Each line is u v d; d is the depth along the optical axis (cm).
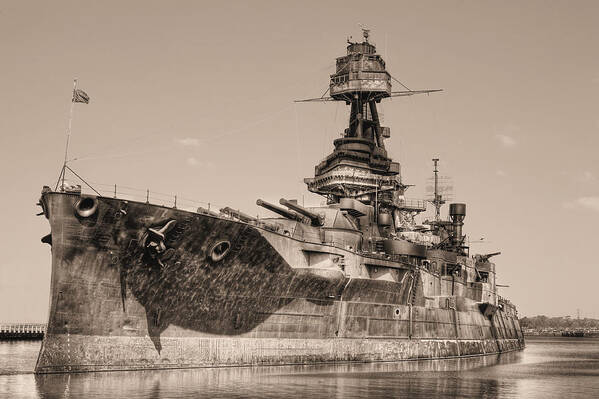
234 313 4662
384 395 3644
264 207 5200
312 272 4947
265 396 3406
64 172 3966
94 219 3894
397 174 6944
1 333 10044
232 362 4644
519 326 11031
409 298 6131
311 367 4944
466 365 5991
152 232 4009
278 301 4894
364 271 5500
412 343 6134
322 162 6894
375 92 6744
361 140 6650
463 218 8250
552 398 3831
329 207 5869
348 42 6881
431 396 3691
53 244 3928
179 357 4384
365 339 5600
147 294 4212
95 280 4012
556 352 10369
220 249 4372
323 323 5225
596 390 4259
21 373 4284
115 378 3834
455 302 7100
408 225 7562
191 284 4375
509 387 4303
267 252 4644
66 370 3947
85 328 4019
